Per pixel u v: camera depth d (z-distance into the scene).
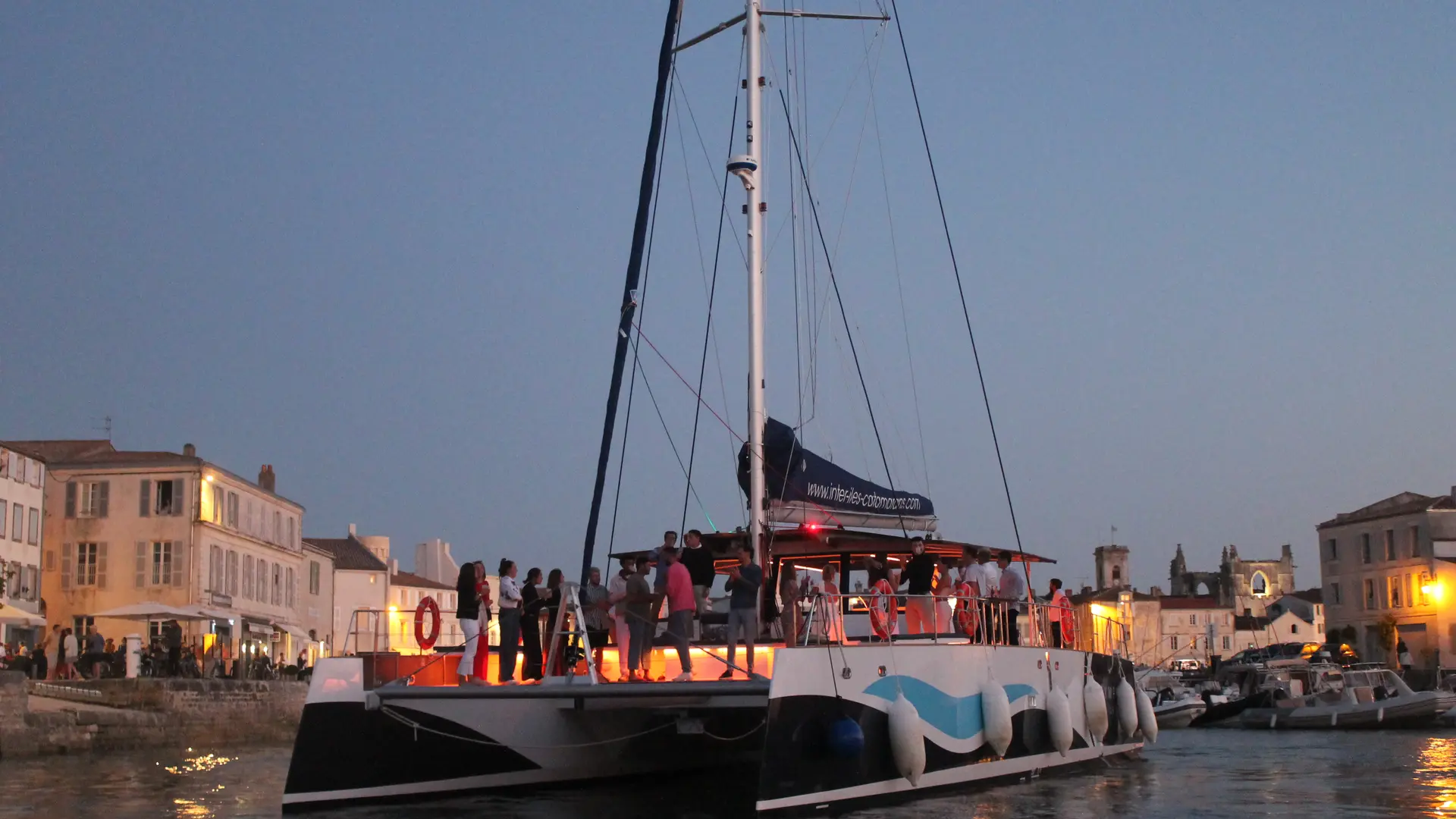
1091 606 20.31
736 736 17.89
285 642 60.50
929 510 16.91
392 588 82.12
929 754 14.13
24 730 27.44
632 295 15.55
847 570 17.34
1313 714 42.53
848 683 13.02
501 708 15.23
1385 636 69.31
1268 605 117.50
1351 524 76.00
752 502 15.29
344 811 13.98
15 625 44.97
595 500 15.17
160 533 49.75
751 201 16.11
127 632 49.22
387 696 14.03
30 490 47.12
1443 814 15.59
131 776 22.45
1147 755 28.36
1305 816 15.30
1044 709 17.05
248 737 37.09
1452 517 70.38
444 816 13.79
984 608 15.77
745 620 13.46
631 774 17.27
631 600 13.93
